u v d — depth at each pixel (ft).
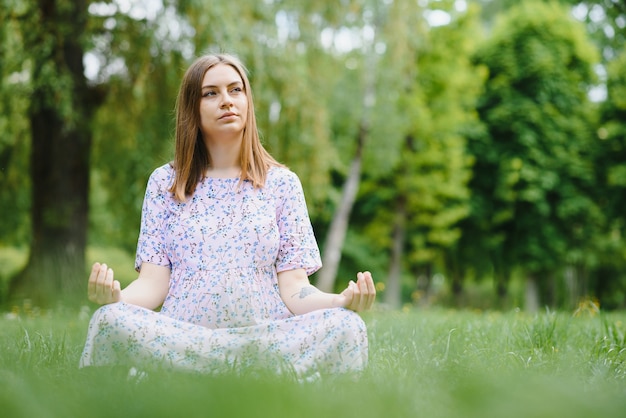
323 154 39.11
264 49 35.47
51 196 35.27
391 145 52.29
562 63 63.52
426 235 64.39
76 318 22.76
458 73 58.95
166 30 31.83
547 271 67.72
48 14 32.81
